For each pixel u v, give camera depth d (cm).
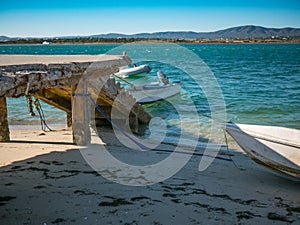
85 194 538
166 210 496
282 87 2486
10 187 555
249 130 737
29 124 1288
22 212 463
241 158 883
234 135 750
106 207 492
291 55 7656
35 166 669
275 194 610
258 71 3803
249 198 580
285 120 1466
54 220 443
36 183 577
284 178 716
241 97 2047
